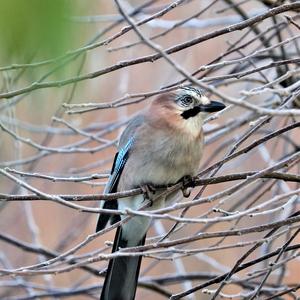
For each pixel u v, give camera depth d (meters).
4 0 3.25
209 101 8.80
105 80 13.54
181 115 8.71
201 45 13.34
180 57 13.46
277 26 9.29
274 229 7.84
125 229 9.11
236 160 12.85
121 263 8.70
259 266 12.14
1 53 3.35
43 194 6.31
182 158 8.61
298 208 11.68
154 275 14.85
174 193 8.88
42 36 3.31
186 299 11.96
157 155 8.64
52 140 14.40
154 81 13.73
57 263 7.34
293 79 9.84
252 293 8.02
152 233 13.85
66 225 15.09
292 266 13.66
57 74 4.00
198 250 6.90
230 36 13.23
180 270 11.38
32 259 15.11
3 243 14.91
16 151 11.05
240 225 13.88
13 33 3.28
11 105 9.76
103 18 10.62
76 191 14.67
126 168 8.93
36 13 3.29
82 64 6.45
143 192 8.67
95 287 10.92
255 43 12.95
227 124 10.38
